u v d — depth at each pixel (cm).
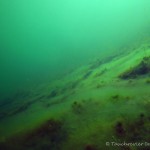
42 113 1393
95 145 862
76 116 1116
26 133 1042
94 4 13062
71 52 5741
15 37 17538
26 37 18262
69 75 2891
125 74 1606
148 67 1551
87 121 1035
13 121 1536
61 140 957
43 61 7012
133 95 1185
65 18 17475
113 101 1176
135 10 6188
